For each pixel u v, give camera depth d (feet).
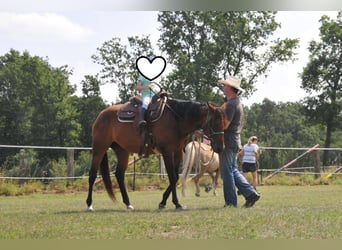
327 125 138.21
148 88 29.60
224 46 100.89
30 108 163.94
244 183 29.22
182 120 28.84
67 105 169.58
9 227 21.81
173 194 28.91
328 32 131.75
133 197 46.24
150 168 66.80
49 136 163.63
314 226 20.93
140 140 29.81
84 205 34.71
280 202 34.24
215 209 27.25
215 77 99.91
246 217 23.08
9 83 164.45
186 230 20.33
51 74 173.88
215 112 28.12
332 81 134.41
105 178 32.27
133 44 120.98
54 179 58.54
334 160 96.17
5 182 56.08
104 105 173.17
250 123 229.25
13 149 125.80
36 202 39.17
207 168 50.03
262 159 76.89
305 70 135.03
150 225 21.44
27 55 170.30
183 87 99.81
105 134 31.58
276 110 289.53
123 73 124.47
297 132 252.42
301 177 72.69
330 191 51.67
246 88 104.42
